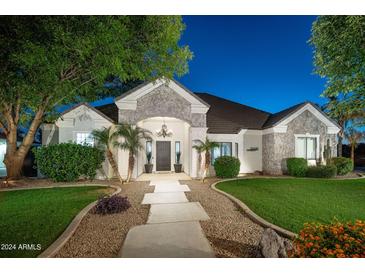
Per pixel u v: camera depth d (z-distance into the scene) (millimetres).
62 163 13258
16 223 6289
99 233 5777
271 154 17656
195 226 6059
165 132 19125
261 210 7352
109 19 8055
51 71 8242
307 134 17891
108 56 8844
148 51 11328
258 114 22312
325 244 3834
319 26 9789
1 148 20531
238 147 18156
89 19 7754
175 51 11633
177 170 18703
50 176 13297
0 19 6164
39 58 7121
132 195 9930
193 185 12539
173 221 6484
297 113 17688
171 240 5215
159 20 10406
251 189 11148
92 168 13719
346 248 3684
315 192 10578
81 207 7816
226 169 15305
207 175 16281
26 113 14570
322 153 18203
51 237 5406
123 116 14641
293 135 17719
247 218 6836
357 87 9758
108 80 19375
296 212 7238
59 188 11602
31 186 12086
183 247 4879
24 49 6789
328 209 7656
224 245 5020
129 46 10492
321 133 18250
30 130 13430
